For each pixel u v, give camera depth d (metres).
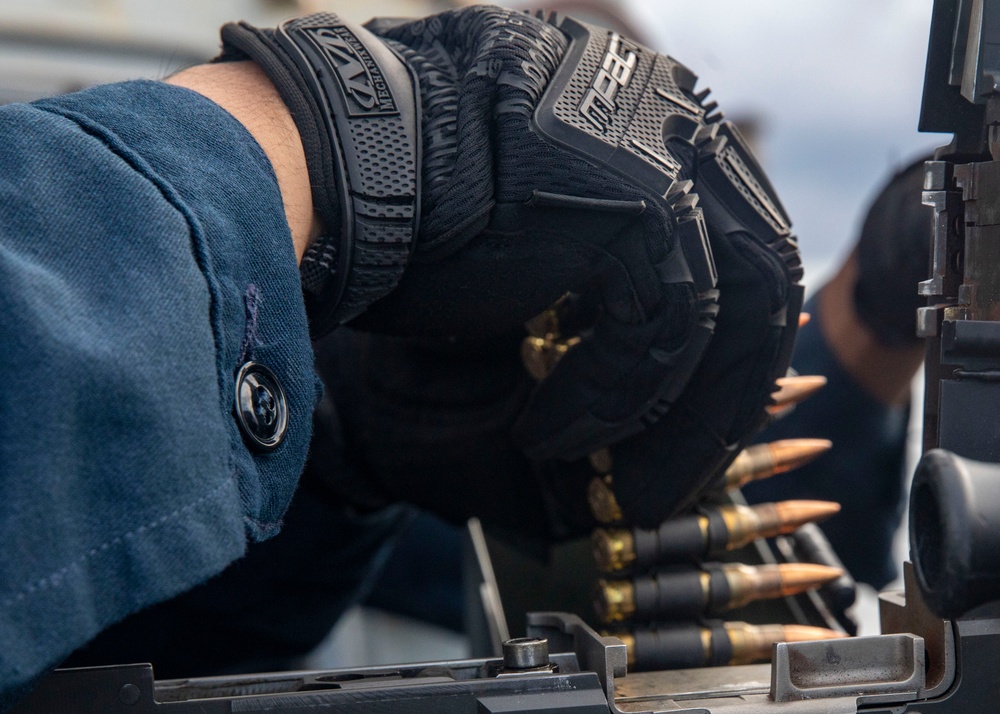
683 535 0.48
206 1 1.04
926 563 0.27
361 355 0.60
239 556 0.28
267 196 0.34
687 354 0.41
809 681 0.38
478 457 0.57
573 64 0.41
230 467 0.30
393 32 0.46
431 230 0.39
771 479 0.88
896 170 0.78
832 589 0.54
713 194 0.42
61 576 0.24
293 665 0.84
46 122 0.30
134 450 0.26
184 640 0.70
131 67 1.01
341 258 0.39
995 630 0.38
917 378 0.89
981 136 0.39
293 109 0.39
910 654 0.38
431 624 1.06
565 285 0.41
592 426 0.44
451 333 0.44
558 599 0.58
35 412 0.24
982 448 0.37
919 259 0.75
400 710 0.35
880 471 0.89
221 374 0.30
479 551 0.60
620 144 0.39
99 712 0.34
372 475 0.63
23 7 0.97
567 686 0.36
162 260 0.28
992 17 0.37
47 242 0.27
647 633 0.47
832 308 0.87
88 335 0.26
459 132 0.39
